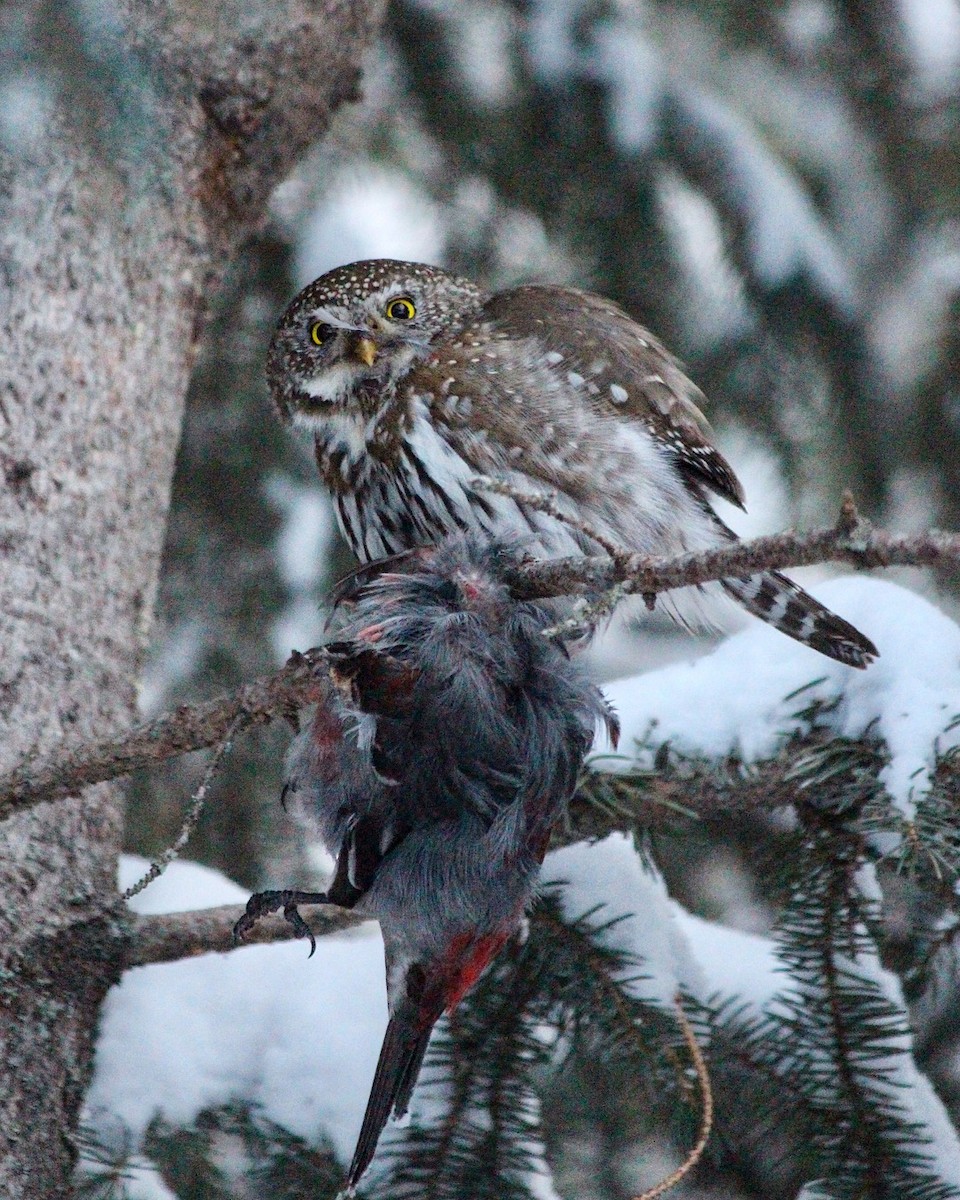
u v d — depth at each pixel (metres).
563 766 5.28
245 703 5.16
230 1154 6.36
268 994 6.55
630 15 10.91
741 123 10.49
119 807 6.43
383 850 5.16
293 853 9.07
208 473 9.99
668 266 10.38
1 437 6.58
